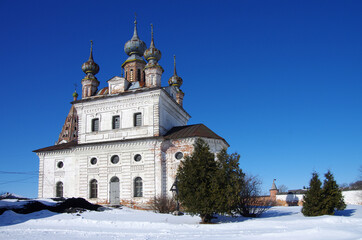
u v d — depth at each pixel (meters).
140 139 44.47
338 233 19.92
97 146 47.16
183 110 55.38
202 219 28.86
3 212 31.52
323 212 33.62
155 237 19.78
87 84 51.81
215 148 44.34
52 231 23.05
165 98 47.88
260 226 25.42
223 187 28.59
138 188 44.34
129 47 56.25
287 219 29.88
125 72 56.03
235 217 32.75
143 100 46.72
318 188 34.44
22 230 23.59
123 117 47.47
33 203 34.81
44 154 51.50
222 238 19.05
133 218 30.62
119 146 46.00
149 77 48.34
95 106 49.38
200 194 28.00
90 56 53.91
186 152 43.38
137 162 44.66
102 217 30.62
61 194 49.25
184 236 20.16
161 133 45.88
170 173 43.53
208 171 29.22
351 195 57.59
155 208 39.25
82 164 47.62
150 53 49.25
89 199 46.03
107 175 45.94
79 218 29.22
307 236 19.28
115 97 48.12
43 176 50.66
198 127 46.94
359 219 28.45
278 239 18.61
